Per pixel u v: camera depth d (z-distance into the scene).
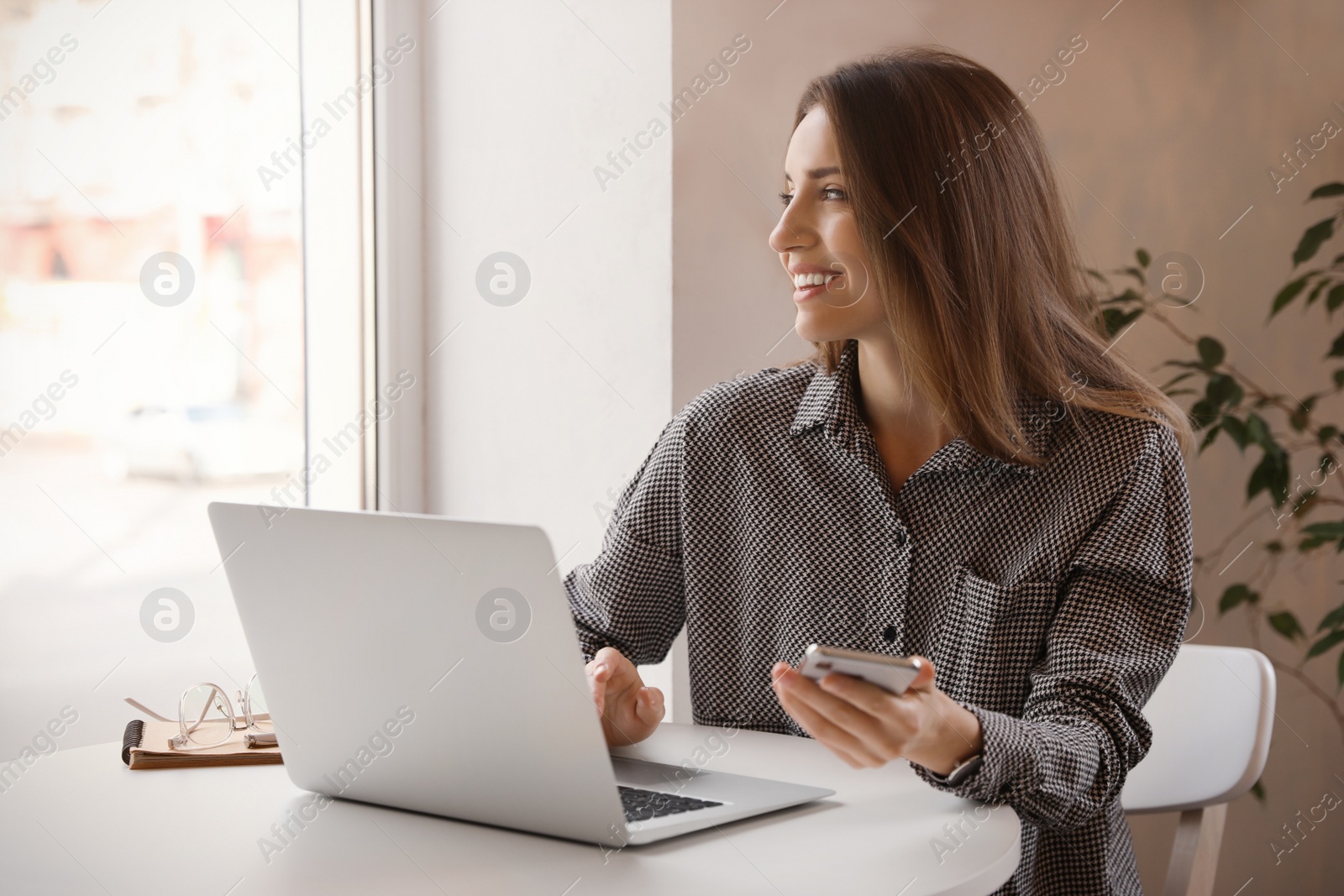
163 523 1.77
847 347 1.23
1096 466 1.12
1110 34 2.10
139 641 1.75
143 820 0.88
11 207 1.59
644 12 1.65
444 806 0.86
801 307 1.15
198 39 1.78
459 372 1.98
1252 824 2.31
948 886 0.73
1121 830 1.15
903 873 0.75
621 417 1.73
